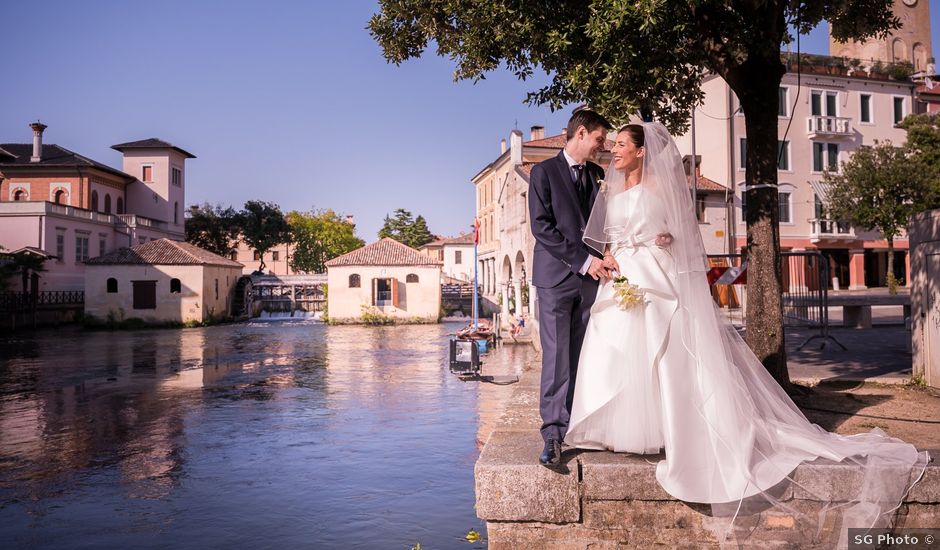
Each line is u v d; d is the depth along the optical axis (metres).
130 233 52.12
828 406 5.28
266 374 18.95
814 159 36.53
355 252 48.78
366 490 7.52
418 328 41.56
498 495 3.39
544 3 6.75
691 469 3.18
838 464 3.23
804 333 13.22
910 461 3.25
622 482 3.32
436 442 9.95
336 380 17.56
